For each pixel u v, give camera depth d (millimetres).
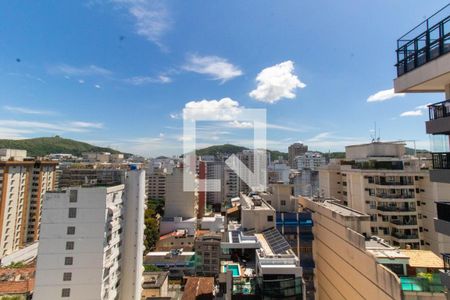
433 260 15070
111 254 25578
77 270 23250
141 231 30094
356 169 36938
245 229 25547
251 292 15227
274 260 16188
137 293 28703
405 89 10727
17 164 55938
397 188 33375
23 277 29312
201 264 50531
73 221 23812
